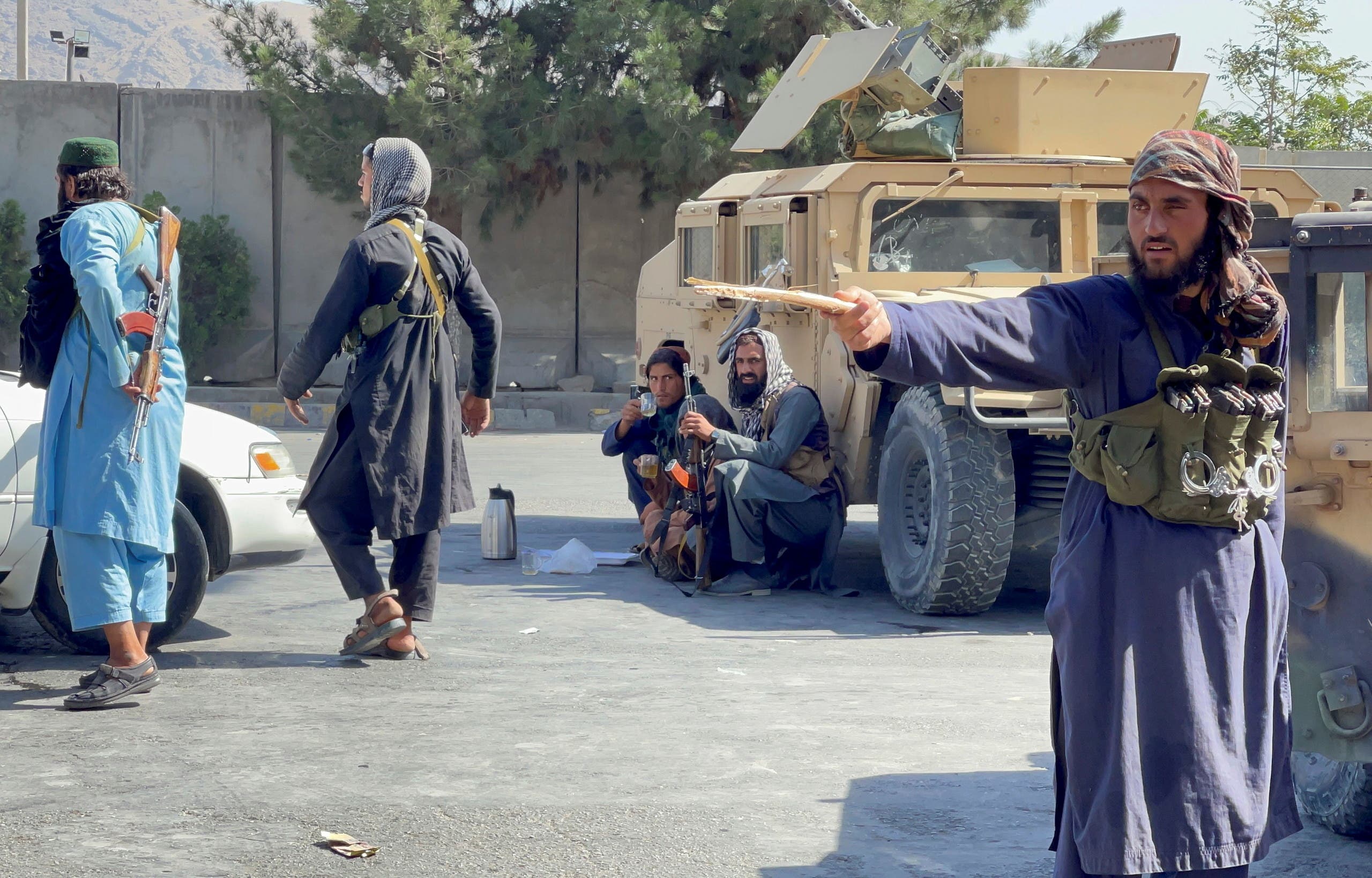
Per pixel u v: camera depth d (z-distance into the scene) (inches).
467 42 674.2
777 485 273.1
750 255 320.5
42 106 776.3
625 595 276.2
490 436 682.2
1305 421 125.0
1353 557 124.2
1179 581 89.7
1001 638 237.9
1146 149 91.0
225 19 738.2
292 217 785.6
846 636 237.8
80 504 178.4
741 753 165.5
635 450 325.7
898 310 84.9
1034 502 265.9
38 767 156.9
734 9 673.0
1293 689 128.2
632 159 713.6
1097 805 89.4
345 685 196.7
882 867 129.9
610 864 129.4
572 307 794.2
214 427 223.3
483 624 244.2
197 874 125.3
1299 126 894.4
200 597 215.5
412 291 202.5
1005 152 308.7
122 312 176.9
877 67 303.4
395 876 125.5
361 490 206.8
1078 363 90.4
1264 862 134.7
